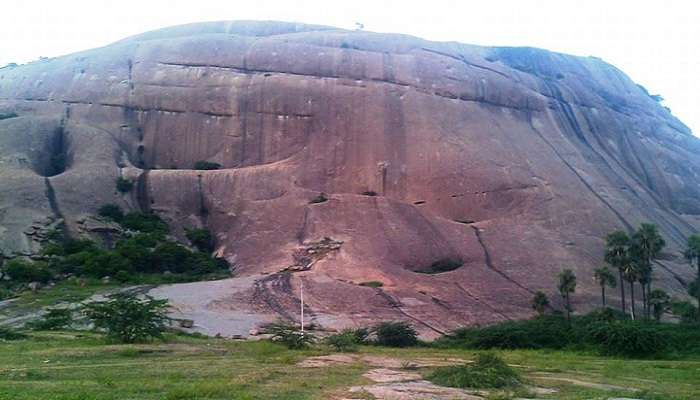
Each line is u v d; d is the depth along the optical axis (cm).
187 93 10088
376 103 9800
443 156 8969
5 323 4678
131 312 3597
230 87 10100
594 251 7581
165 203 8350
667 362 3591
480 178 8644
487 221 8038
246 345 3703
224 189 8450
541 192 8531
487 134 9606
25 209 7306
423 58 11031
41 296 5544
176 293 5619
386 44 11475
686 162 11581
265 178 8581
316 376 2322
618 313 5784
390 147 9194
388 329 4684
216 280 6334
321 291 5825
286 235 7469
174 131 9794
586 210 8381
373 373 2486
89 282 6141
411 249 7244
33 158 8688
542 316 5484
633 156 11056
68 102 10138
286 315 5228
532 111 10806
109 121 9838
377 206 7912
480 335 4678
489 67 11456
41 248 6881
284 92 9975
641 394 2156
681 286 7256
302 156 9181
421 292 6159
